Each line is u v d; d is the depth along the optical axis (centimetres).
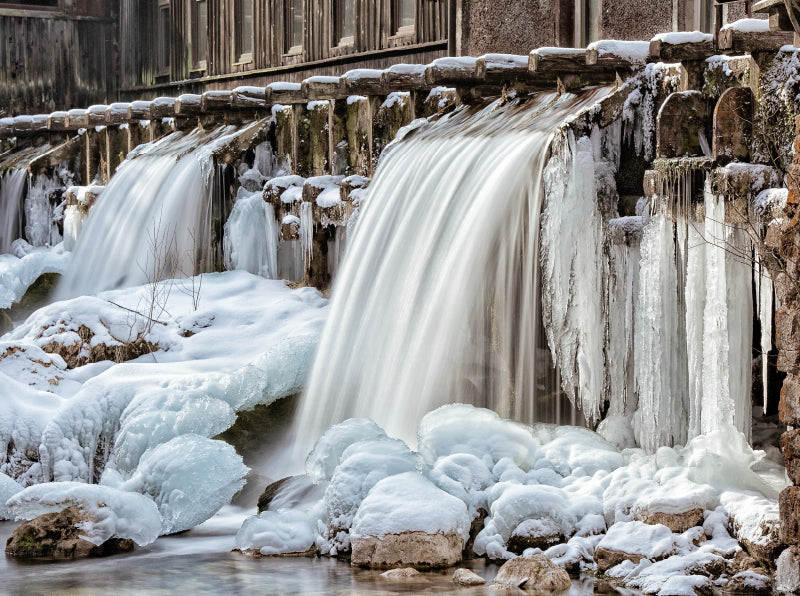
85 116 2369
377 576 843
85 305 1459
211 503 1046
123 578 856
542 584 795
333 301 1367
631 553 821
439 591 789
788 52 948
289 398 1297
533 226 1134
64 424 1190
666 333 1029
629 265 1098
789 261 748
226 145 1811
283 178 1722
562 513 889
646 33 1575
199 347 1410
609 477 938
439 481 943
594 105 1127
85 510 970
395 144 1441
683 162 1003
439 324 1184
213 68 3009
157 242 1845
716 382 976
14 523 1102
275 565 891
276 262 1739
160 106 2102
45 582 848
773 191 923
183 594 799
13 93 3281
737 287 970
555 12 1717
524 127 1244
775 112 956
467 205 1212
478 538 905
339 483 944
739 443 967
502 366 1150
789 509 745
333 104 1681
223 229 1806
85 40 3384
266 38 2741
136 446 1146
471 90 1461
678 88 1098
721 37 971
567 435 1054
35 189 2414
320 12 2486
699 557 795
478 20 1858
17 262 2009
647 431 1043
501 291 1155
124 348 1420
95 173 2378
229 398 1232
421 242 1258
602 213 1119
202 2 3112
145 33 3356
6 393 1222
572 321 1109
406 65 1544
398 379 1213
